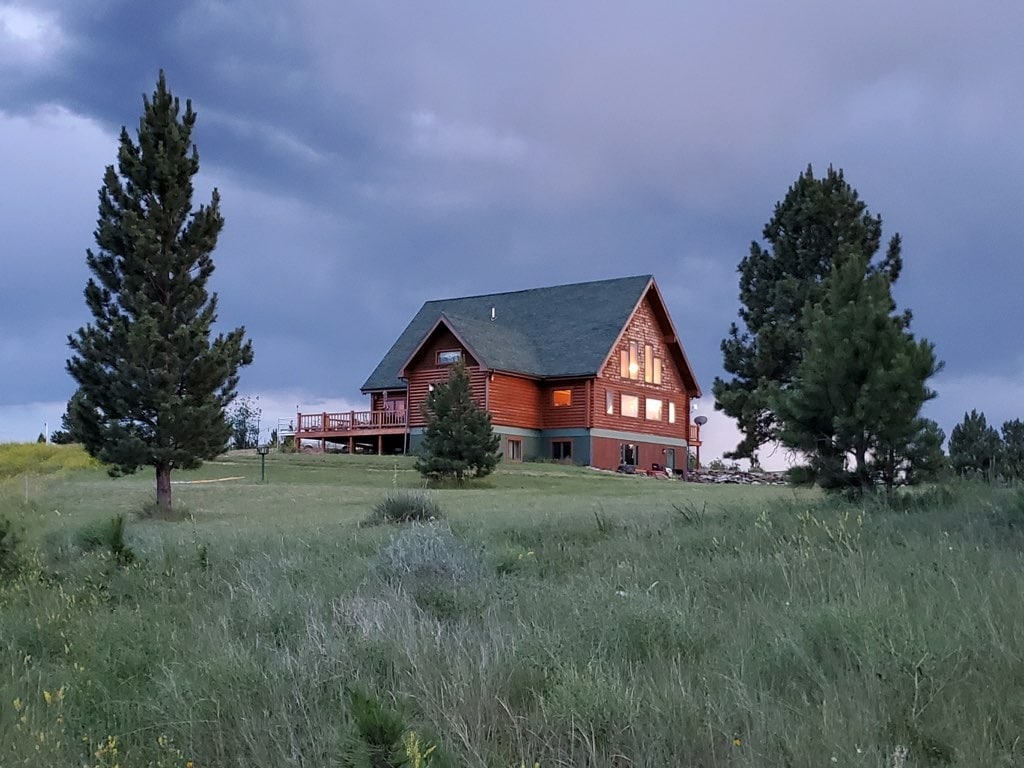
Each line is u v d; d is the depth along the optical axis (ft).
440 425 107.04
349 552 36.73
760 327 115.85
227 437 74.43
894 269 117.08
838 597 21.70
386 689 17.07
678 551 33.12
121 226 72.49
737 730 14.11
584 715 14.48
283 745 15.05
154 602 28.32
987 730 13.21
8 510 60.08
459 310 173.37
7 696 17.94
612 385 151.02
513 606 24.16
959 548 26.99
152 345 69.82
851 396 44.21
